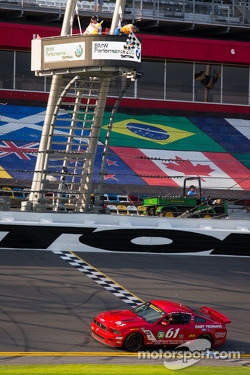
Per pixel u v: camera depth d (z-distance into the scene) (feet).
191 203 303.48
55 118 263.49
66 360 153.38
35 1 421.59
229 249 265.95
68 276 222.48
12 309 190.08
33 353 157.99
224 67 447.83
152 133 392.88
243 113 438.81
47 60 255.91
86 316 189.26
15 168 330.54
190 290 220.02
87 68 248.73
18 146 352.90
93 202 291.58
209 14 456.04
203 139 397.80
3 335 170.19
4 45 401.29
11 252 241.35
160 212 289.74
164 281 226.58
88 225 252.21
